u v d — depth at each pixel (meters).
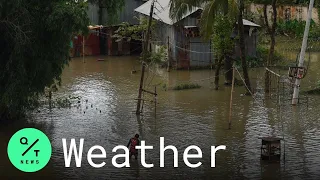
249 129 22.12
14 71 21.16
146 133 21.69
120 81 33.16
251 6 49.97
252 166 17.70
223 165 17.83
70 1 21.86
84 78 34.25
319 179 16.42
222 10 24.91
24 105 22.98
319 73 34.69
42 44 21.86
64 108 25.92
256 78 33.50
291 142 20.28
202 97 28.38
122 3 23.45
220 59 29.83
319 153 18.94
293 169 17.36
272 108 25.72
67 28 20.66
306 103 26.50
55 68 23.09
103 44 45.12
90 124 23.09
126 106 26.38
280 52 41.31
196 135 21.33
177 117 24.22
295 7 49.44
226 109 25.66
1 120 23.44
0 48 21.53
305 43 25.91
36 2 21.16
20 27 20.50
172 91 30.00
